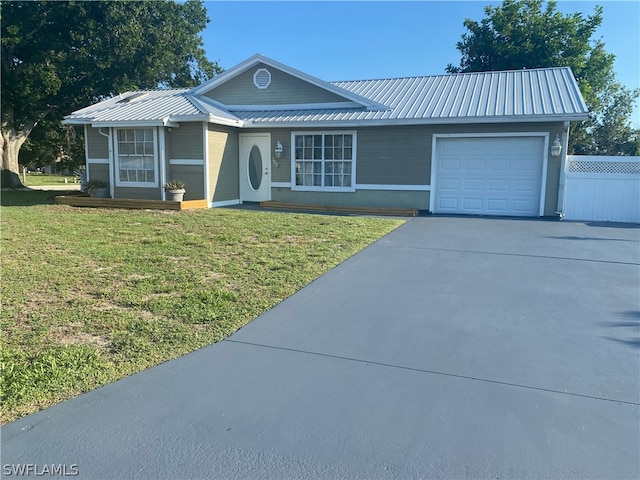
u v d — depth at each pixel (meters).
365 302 5.04
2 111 21.09
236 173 15.41
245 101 16.05
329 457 2.47
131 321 4.34
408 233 9.55
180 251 7.45
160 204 13.09
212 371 3.42
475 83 15.59
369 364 3.55
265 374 3.38
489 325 4.37
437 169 13.65
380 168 14.05
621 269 6.57
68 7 20.08
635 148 33.94
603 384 3.24
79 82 21.45
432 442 2.59
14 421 2.77
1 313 4.47
